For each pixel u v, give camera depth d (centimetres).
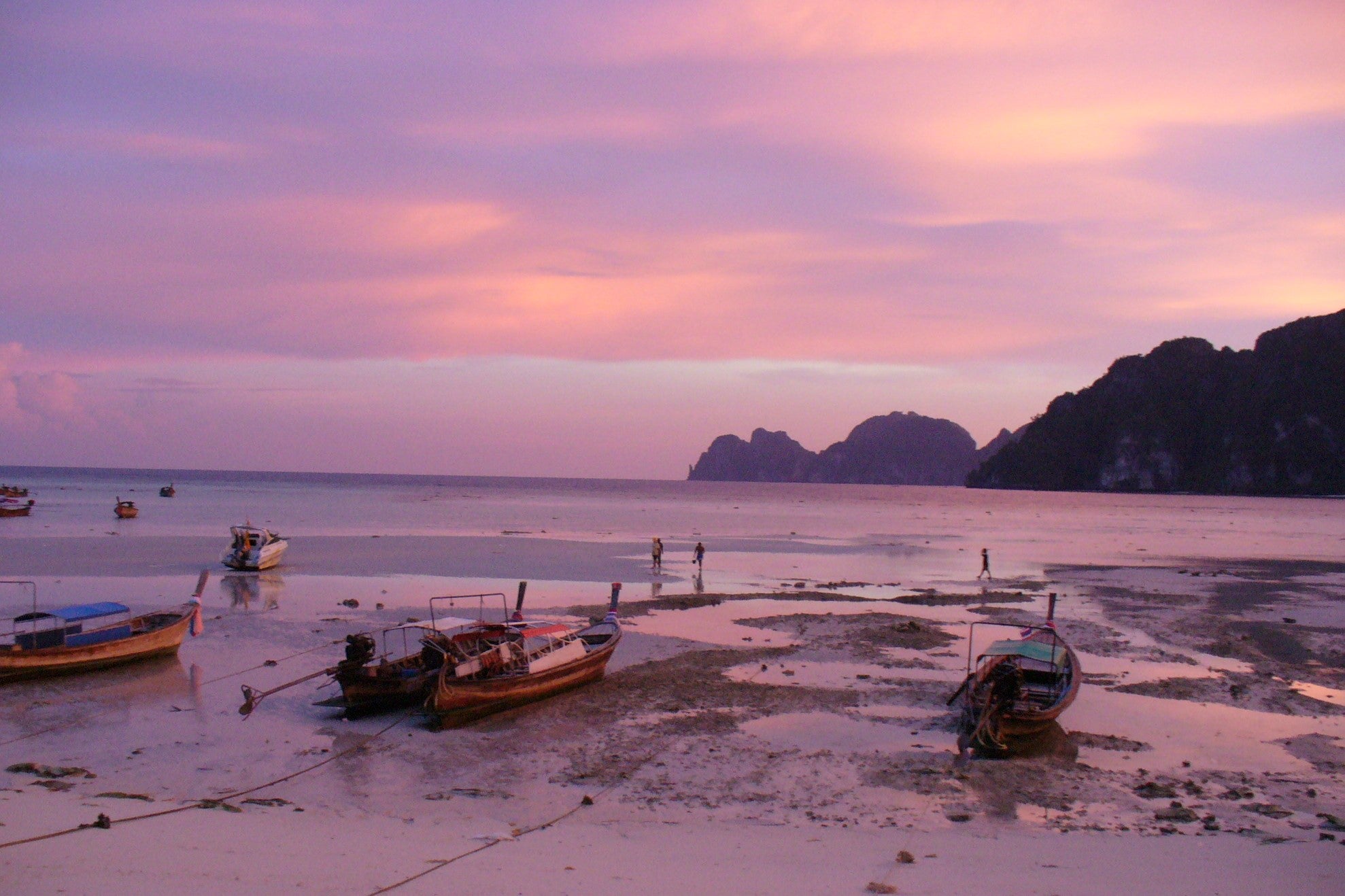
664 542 6694
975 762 1727
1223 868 1202
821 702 2158
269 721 1978
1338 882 1153
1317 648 2930
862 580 4628
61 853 1131
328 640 2805
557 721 1997
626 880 1127
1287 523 11488
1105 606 3791
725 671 2483
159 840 1215
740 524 9219
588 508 12031
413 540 6362
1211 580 4838
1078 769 1702
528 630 2320
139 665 2461
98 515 8356
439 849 1241
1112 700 2219
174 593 3684
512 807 1474
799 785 1593
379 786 1578
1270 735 1944
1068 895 1098
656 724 1977
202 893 1027
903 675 2455
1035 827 1400
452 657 2031
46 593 3600
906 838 1338
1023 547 7006
